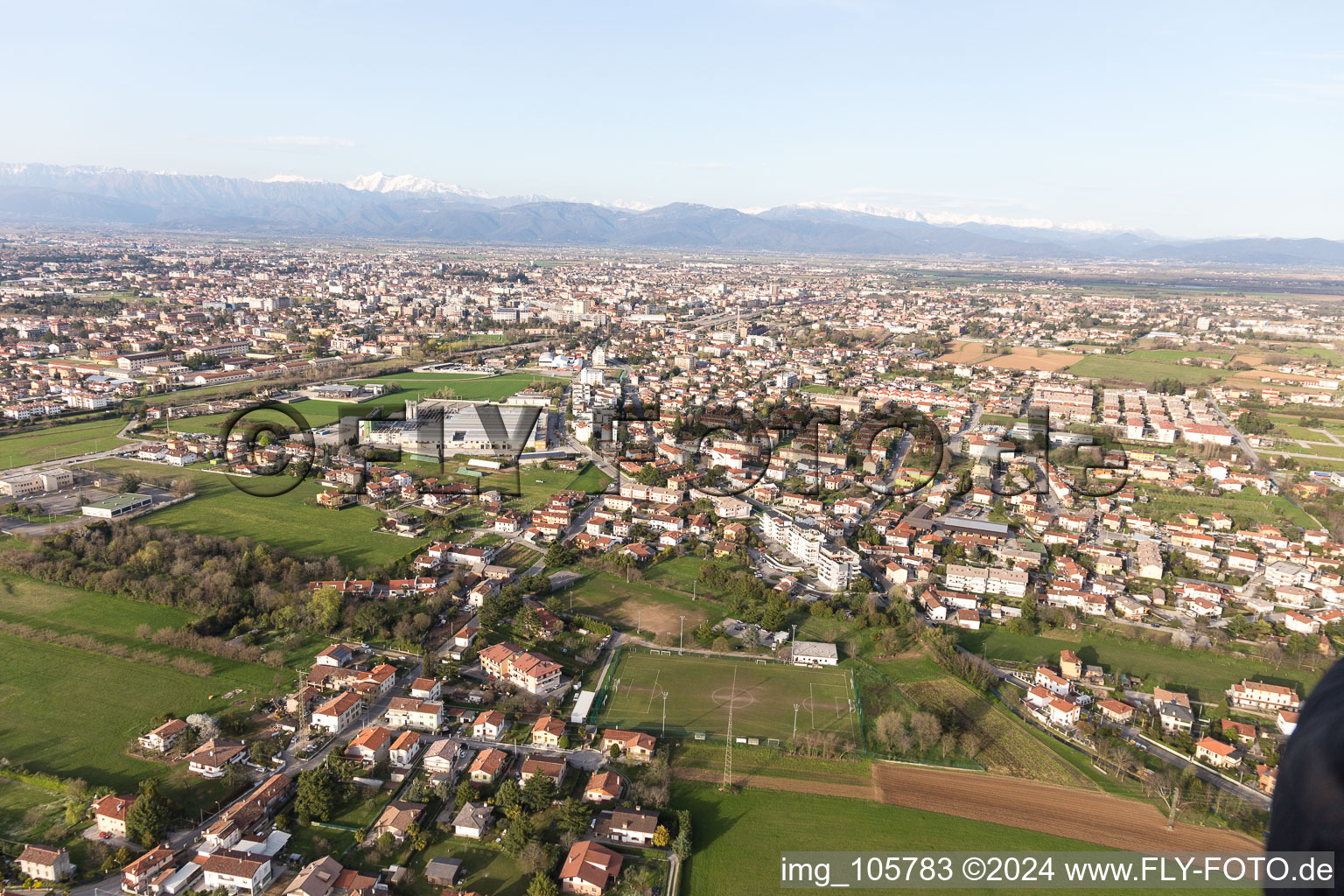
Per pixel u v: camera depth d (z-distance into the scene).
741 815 155.88
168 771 162.62
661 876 140.88
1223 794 162.00
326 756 168.88
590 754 173.25
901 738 177.50
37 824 147.88
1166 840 151.00
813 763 171.62
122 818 145.75
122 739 171.38
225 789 158.00
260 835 146.62
